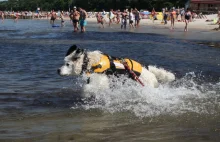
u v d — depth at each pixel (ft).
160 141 15.26
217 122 18.02
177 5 289.33
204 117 18.88
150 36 85.35
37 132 16.30
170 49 54.34
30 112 19.80
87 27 141.79
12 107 20.81
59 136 15.78
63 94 24.12
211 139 15.51
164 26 141.69
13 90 25.18
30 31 109.40
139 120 18.33
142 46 58.59
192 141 15.28
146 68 25.35
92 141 15.17
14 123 17.71
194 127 17.21
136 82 23.89
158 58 43.60
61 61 39.91
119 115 19.25
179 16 193.88
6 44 60.54
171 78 25.57
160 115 19.21
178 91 24.85
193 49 54.80
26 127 17.07
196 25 139.95
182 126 17.37
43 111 20.04
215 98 23.09
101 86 22.90
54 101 22.33
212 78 30.94
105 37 81.46
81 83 27.68
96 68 22.82
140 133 16.29
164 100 22.36
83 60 22.50
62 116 19.04
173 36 85.35
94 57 22.79
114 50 52.13
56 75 31.12
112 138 15.57
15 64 37.32
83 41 68.80
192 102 22.00
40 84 27.37
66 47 56.08
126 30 116.98
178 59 42.98
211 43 65.87
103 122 17.97
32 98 23.03
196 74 32.81
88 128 16.97
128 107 20.80
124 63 23.62
